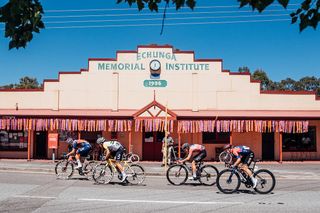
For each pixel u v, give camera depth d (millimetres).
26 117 27047
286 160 28422
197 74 28438
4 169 21125
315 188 14766
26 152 28406
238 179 13234
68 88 28406
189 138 28281
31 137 28453
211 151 28219
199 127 26875
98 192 13125
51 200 11555
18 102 28375
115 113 27688
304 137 28750
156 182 16203
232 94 28359
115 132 28359
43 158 28172
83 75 28469
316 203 11375
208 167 15422
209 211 10172
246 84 28406
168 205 10930
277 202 11508
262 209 10461
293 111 28281
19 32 4352
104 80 28438
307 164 26000
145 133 28438
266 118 26938
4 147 28453
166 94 28359
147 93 28375
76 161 16969
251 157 13281
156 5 4551
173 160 24156
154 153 28266
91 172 16719
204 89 28391
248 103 28344
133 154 25891
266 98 28359
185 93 28359
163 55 28562
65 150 28172
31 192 13008
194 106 28234
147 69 28500
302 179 18531
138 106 28312
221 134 28422
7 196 12219
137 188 14227
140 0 4527
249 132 28469
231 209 10438
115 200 11641
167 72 28484
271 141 28562
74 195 12461
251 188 14203
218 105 28312
